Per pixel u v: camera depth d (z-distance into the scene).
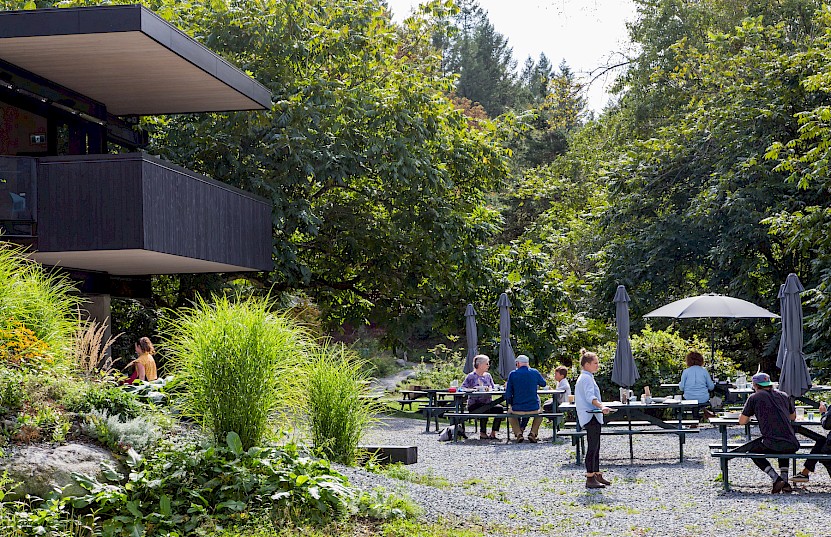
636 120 37.84
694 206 27.84
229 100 19.00
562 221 40.44
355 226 24.19
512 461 13.58
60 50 14.70
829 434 10.67
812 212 21.80
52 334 9.62
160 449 8.41
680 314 17.95
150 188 14.31
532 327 26.91
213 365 9.04
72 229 14.18
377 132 22.92
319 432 10.98
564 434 13.28
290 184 21.61
